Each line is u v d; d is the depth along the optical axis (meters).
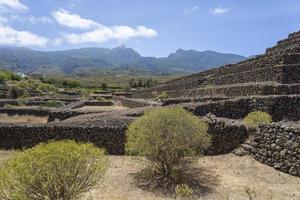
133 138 10.73
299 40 30.80
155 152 9.98
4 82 73.44
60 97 56.44
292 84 20.17
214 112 18.41
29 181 6.12
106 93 74.44
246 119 15.42
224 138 13.22
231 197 8.79
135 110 19.72
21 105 42.59
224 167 11.41
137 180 9.98
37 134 14.54
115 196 8.70
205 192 9.10
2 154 13.62
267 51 36.75
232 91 24.64
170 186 9.49
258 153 12.05
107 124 14.13
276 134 11.34
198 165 11.57
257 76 25.34
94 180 7.09
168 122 10.09
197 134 10.35
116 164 11.70
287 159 10.79
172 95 40.06
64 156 6.53
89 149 7.09
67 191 6.53
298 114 17.78
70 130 14.21
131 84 101.69
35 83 79.62
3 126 14.88
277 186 9.63
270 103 18.02
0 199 6.12
